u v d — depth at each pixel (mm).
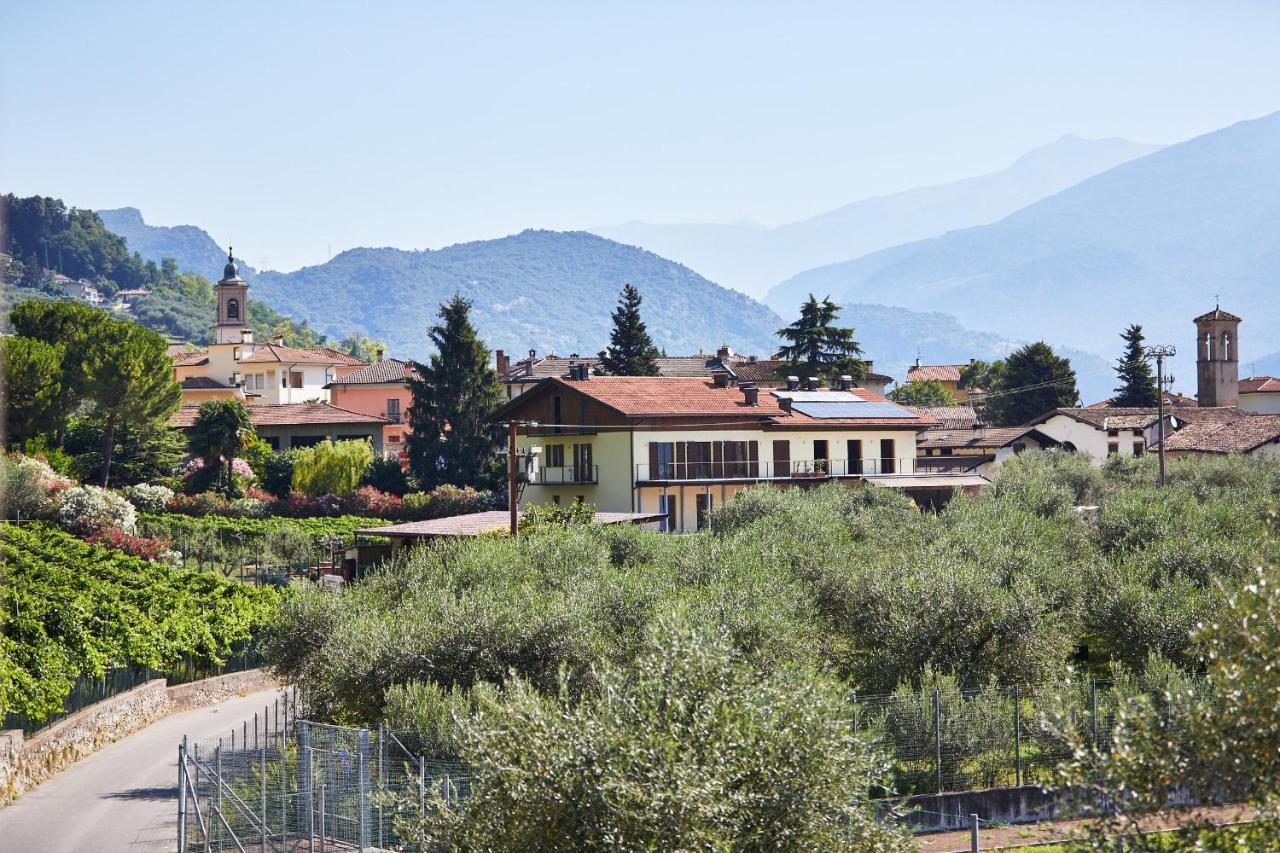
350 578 65062
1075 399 140250
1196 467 82875
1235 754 13289
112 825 29469
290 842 26578
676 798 14727
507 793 15883
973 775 29891
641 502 78438
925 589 36125
